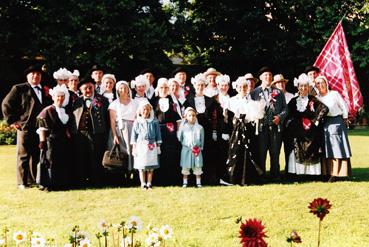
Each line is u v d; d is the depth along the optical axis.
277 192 6.91
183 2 21.48
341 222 5.57
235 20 21.31
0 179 8.41
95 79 8.62
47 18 17.23
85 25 17.36
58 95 7.48
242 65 22.83
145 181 7.77
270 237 5.05
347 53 9.09
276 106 7.95
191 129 7.54
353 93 9.00
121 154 7.54
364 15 20.50
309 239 4.97
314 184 7.50
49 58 17.08
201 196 6.76
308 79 8.01
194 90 8.18
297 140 7.91
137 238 4.89
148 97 8.27
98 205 6.36
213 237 5.00
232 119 7.80
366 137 15.39
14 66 20.19
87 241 3.57
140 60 18.53
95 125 7.62
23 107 7.77
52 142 7.29
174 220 5.65
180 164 7.64
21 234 3.72
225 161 7.82
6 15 18.14
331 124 7.75
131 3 17.23
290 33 21.56
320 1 20.73
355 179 7.92
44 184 7.26
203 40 22.69
